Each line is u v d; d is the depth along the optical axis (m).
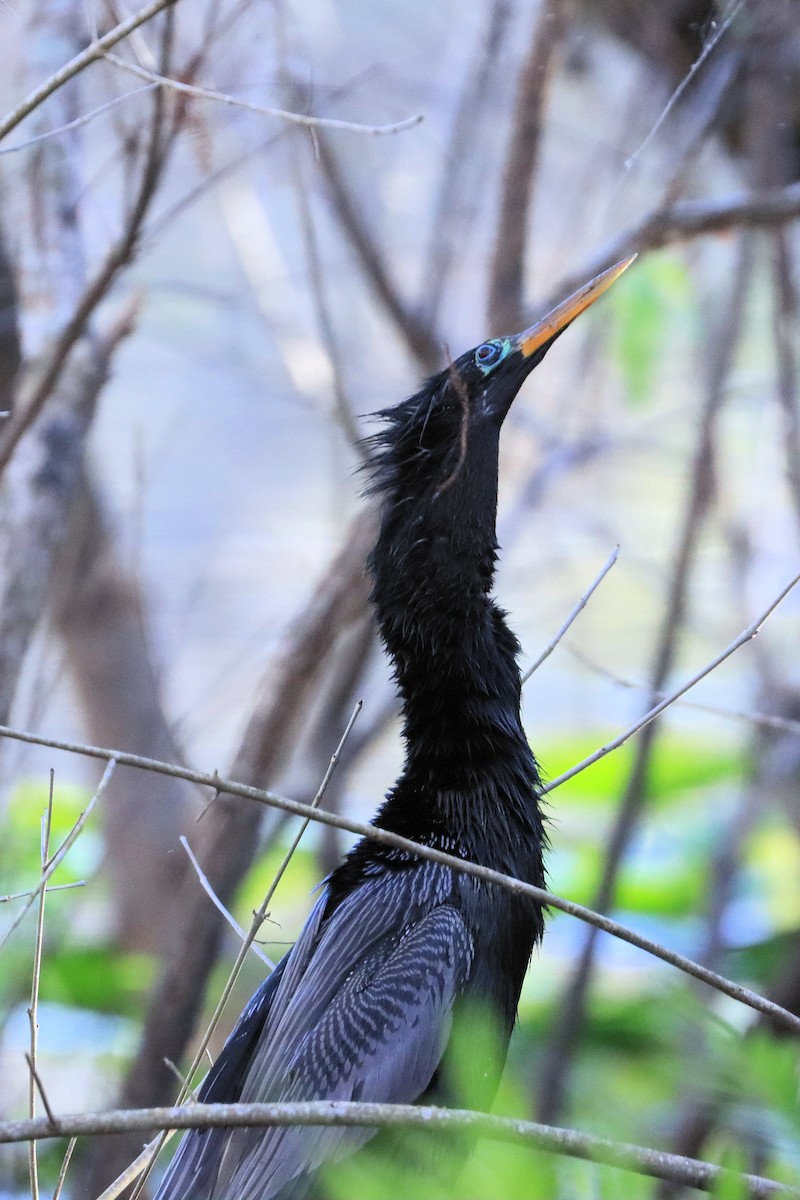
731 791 15.65
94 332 9.92
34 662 14.66
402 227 14.21
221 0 9.93
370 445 8.42
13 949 11.93
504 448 14.51
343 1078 5.80
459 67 14.17
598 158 12.47
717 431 12.64
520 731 6.96
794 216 10.04
